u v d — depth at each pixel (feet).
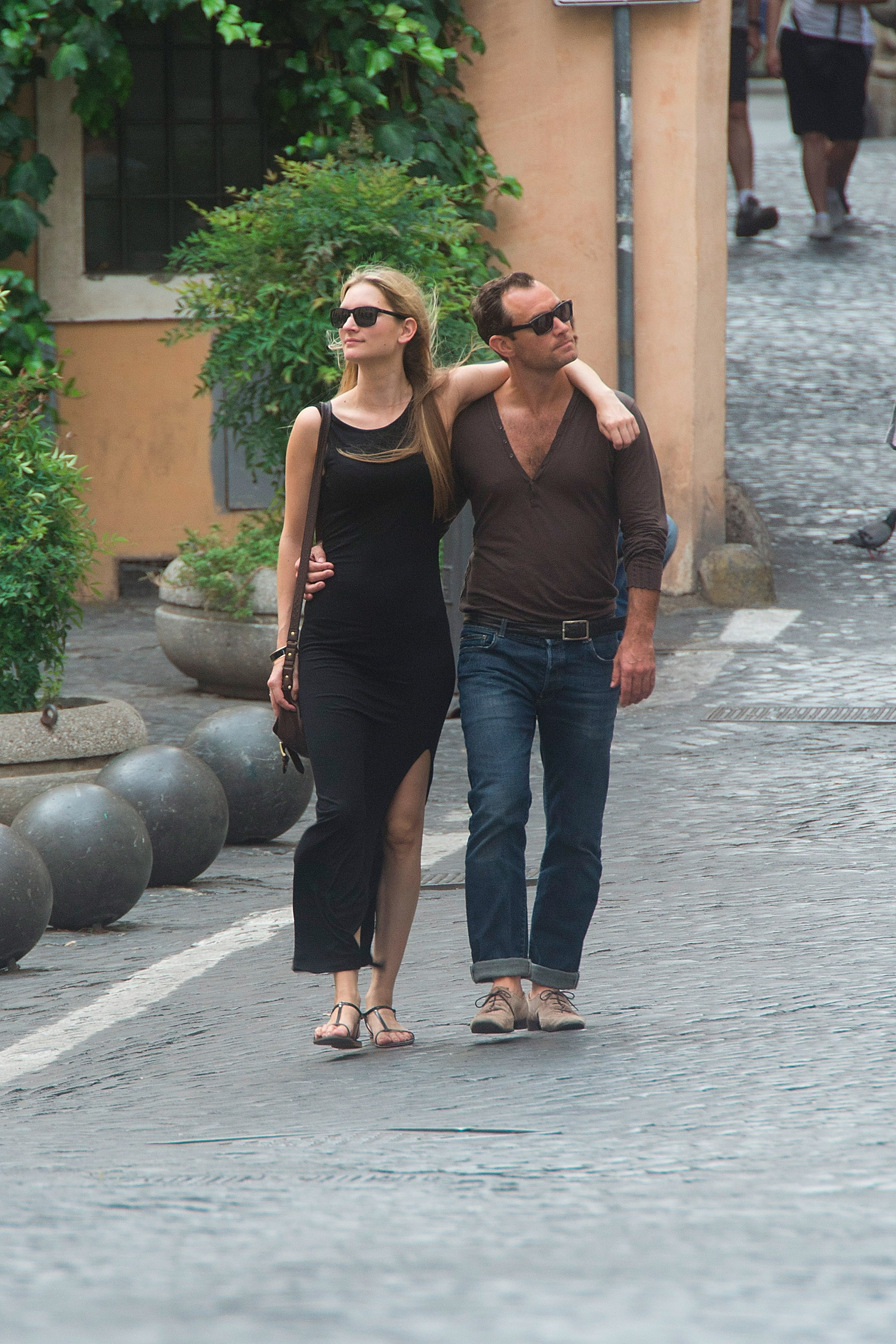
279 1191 39.50
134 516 173.99
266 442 138.72
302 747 62.85
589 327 168.96
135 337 172.14
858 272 268.82
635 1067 57.52
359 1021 62.54
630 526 60.23
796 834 98.84
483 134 168.14
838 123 282.15
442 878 95.04
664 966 73.00
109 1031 70.54
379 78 165.27
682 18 163.02
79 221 170.50
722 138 170.50
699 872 91.09
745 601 163.84
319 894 61.57
